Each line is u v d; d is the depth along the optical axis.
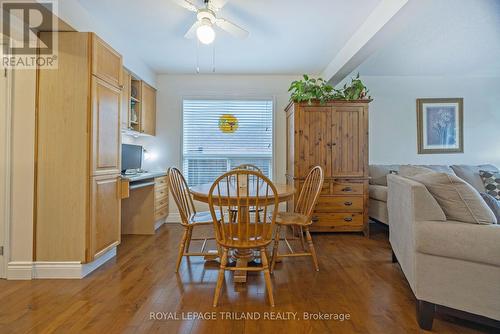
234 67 3.97
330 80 3.84
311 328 1.53
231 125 4.32
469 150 4.30
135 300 1.82
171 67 3.98
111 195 2.48
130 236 3.46
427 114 4.29
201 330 1.50
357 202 3.49
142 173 3.62
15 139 2.15
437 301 1.51
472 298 1.44
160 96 4.29
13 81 2.14
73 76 2.16
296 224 2.29
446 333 1.50
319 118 3.49
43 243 2.17
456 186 1.56
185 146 4.33
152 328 1.52
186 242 2.59
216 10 2.36
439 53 3.43
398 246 2.06
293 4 2.36
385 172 3.80
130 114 3.48
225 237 1.83
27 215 2.16
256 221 1.83
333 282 2.11
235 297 1.87
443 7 2.41
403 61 3.69
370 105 4.30
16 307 1.74
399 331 1.51
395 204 2.14
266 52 3.42
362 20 2.63
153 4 2.39
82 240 2.17
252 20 2.63
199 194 2.12
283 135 4.30
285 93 4.31
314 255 2.36
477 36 2.97
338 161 3.50
